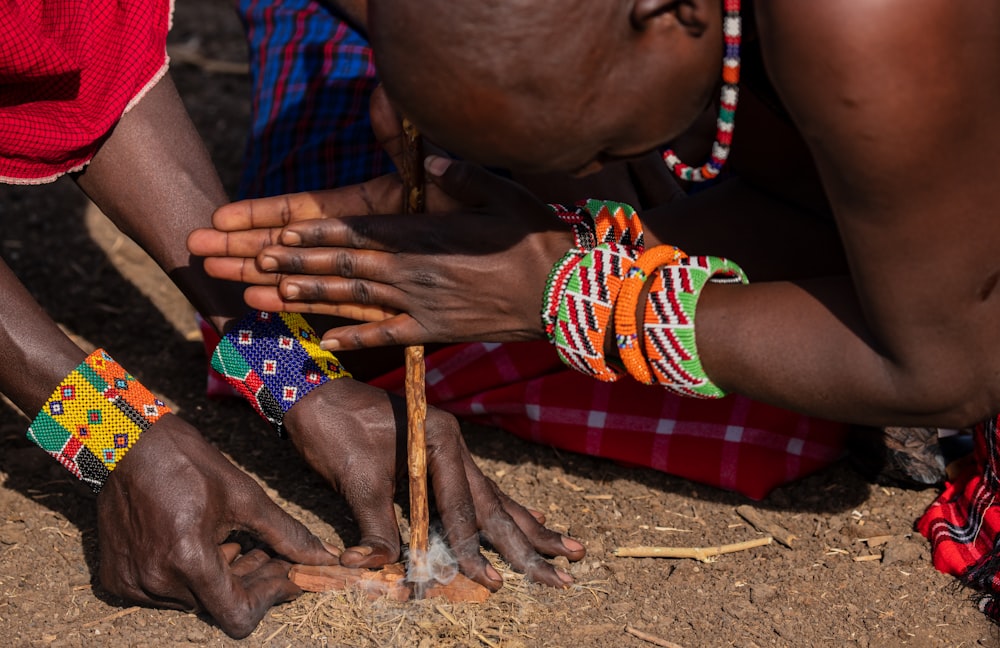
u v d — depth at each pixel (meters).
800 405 2.15
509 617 2.44
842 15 1.67
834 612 2.52
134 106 2.59
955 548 2.64
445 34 1.66
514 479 3.00
